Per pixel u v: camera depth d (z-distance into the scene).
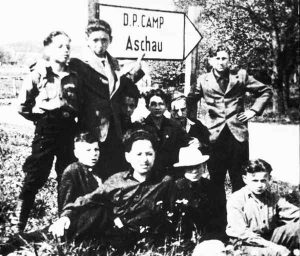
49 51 3.57
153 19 3.94
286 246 3.91
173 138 4.01
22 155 3.61
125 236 3.84
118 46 3.83
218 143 4.20
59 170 3.69
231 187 4.27
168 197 3.99
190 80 4.12
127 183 3.86
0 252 3.46
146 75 3.98
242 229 3.84
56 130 3.63
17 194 3.60
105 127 3.77
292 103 4.69
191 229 4.07
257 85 4.29
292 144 4.58
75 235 3.70
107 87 3.76
